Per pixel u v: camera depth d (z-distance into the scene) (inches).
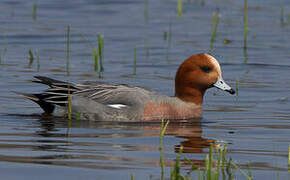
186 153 429.4
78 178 364.8
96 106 553.3
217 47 898.1
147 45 890.7
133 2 1214.9
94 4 1190.3
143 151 431.8
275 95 661.3
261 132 506.3
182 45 905.5
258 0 1225.4
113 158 411.2
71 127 515.8
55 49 882.8
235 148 448.8
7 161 396.8
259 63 813.9
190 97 570.9
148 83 704.4
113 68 775.1
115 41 928.9
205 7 1173.7
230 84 713.0
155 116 556.1
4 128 502.9
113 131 502.3
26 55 840.9
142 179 365.4
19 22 1036.5
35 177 364.8
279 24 1042.7
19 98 633.0
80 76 727.1
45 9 1141.7
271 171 389.7
